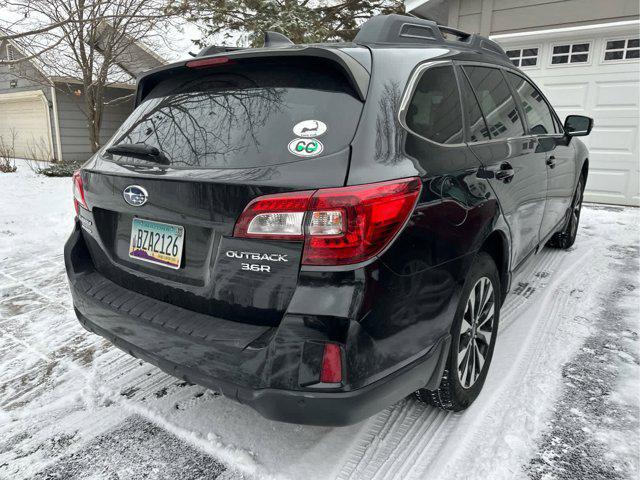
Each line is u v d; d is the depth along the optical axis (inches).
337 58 72.0
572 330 123.8
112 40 438.0
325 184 62.6
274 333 64.6
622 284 156.5
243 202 65.3
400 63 81.8
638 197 278.8
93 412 94.3
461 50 105.5
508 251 105.5
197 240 72.7
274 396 63.1
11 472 79.2
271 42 108.0
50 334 127.5
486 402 93.2
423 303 71.7
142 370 109.4
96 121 480.4
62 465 80.7
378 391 65.1
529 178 118.9
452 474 75.5
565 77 290.8
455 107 93.0
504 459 78.7
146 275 80.7
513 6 287.6
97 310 84.7
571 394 96.4
